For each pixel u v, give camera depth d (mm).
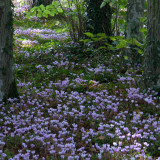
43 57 9922
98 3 11242
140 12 9148
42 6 10539
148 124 5027
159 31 6246
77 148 4332
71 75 8023
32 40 13586
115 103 6098
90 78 7828
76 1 11531
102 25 11406
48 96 6285
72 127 5051
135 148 3967
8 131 4727
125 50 9188
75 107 5871
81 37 11609
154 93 6375
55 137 4605
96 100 5734
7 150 4055
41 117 5238
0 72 5770
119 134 4434
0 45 5695
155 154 4203
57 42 12594
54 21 19531
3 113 5371
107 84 7371
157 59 6328
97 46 11016
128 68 8453
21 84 6930
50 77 7867
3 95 5871
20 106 5707
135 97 6078
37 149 4227
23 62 9438
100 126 4680
